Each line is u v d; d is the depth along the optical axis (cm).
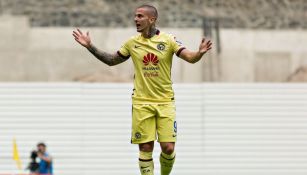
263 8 8862
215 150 7906
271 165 7894
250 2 8856
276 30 8731
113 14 8638
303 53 8712
